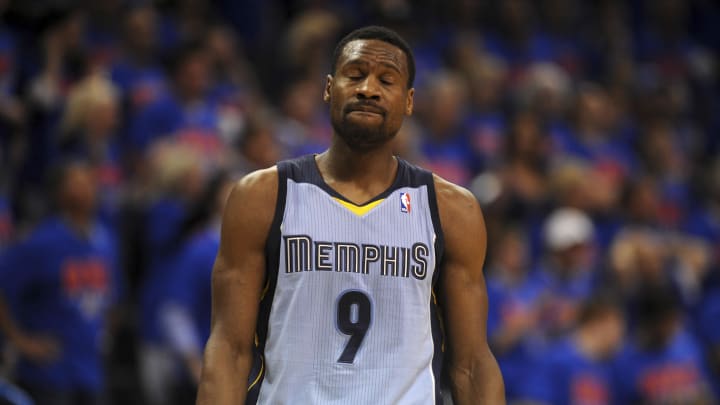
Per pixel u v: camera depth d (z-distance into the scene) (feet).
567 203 103.14
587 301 82.74
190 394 69.15
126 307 82.07
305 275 35.37
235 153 90.43
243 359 35.76
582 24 146.10
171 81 95.04
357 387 34.86
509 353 81.92
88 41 98.07
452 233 36.88
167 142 84.48
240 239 35.86
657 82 141.79
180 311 67.82
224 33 113.60
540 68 126.21
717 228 125.49
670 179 125.59
